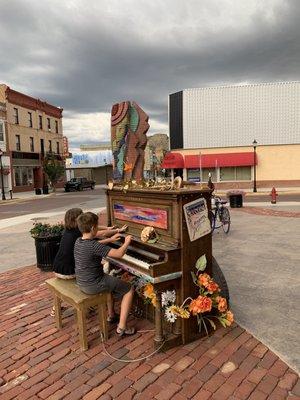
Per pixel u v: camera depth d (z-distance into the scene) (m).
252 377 3.37
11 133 39.22
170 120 36.41
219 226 10.82
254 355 3.73
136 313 4.80
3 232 12.81
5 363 3.84
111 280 4.13
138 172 5.25
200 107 34.62
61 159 49.78
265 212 15.52
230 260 7.52
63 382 3.44
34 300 5.67
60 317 4.55
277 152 34.12
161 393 3.21
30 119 43.25
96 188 49.28
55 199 29.70
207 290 4.07
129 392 3.24
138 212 4.56
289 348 3.85
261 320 4.55
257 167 34.44
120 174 5.50
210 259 4.17
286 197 24.33
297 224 11.92
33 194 37.00
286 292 5.54
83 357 3.86
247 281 6.11
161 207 4.10
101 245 4.01
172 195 3.86
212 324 4.15
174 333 4.05
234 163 33.72
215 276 4.49
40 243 7.22
